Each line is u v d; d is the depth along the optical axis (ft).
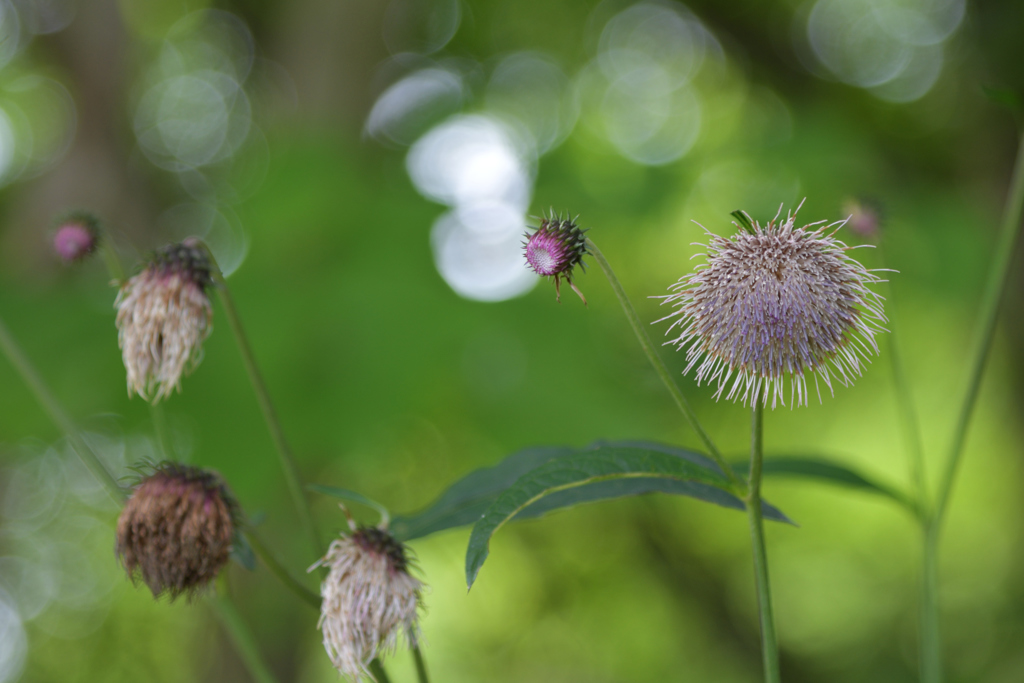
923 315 25.84
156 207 24.67
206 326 5.82
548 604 37.58
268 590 17.37
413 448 19.75
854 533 33.81
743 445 29.30
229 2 30.48
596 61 32.12
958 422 7.54
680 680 36.65
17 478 29.43
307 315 14.47
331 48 20.94
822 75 29.50
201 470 5.79
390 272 15.14
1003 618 30.60
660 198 18.16
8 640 35.99
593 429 13.99
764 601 5.05
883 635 35.68
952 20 26.81
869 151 19.25
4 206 25.07
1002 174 25.00
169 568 5.54
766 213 17.81
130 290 5.80
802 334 4.72
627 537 36.68
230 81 32.19
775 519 5.57
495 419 14.02
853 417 30.09
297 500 5.92
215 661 21.42
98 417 14.69
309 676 30.42
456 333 14.46
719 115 29.89
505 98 29.76
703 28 31.01
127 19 24.35
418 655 5.83
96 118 22.03
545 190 17.95
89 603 37.09
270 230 15.67
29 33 22.68
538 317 15.48
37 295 16.03
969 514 32.42
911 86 28.27
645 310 23.07
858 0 29.07
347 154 17.33
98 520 34.50
